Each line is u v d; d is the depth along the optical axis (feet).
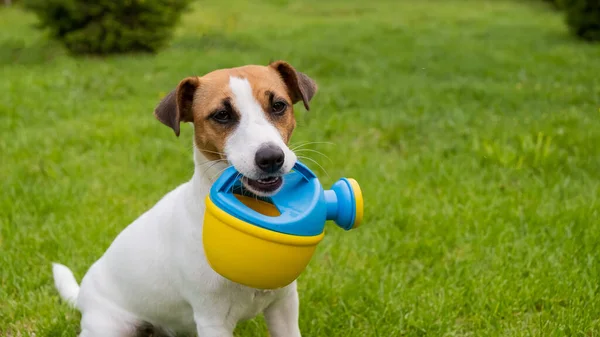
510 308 13.66
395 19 70.64
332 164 22.22
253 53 46.47
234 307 11.55
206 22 67.26
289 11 80.69
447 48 47.65
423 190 20.03
